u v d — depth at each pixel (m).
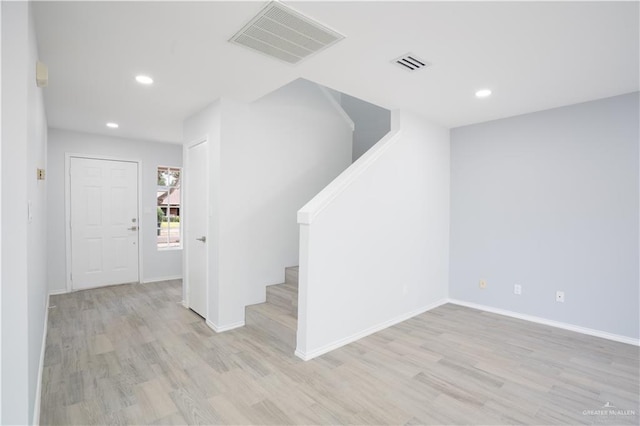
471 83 2.83
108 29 2.00
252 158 3.46
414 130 3.73
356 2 1.73
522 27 1.97
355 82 2.81
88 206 4.78
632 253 3.03
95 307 3.98
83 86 2.91
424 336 3.16
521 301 3.71
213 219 3.34
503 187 3.85
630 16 1.85
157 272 5.39
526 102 3.31
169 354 2.73
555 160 3.47
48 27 1.97
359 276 3.09
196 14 1.84
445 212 4.27
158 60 2.42
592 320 3.24
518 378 2.38
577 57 2.35
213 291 3.34
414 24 1.94
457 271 4.27
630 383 2.33
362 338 3.10
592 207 3.24
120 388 2.21
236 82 2.82
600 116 3.20
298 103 3.88
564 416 1.96
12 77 1.36
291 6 1.77
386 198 3.38
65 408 1.99
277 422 1.89
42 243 2.93
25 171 1.39
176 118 3.96
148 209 5.29
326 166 4.19
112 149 4.94
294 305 3.21
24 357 1.41
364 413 1.98
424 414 1.97
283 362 2.60
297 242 3.90
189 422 1.88
